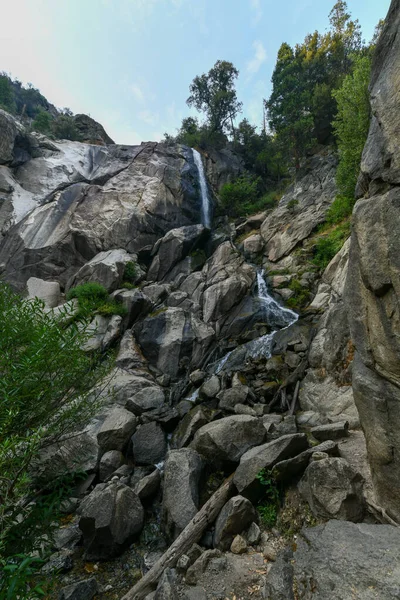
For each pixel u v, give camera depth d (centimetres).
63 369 444
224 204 2384
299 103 2105
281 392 848
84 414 538
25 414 396
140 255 1861
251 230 2012
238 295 1356
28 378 386
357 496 401
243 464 538
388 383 353
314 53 2452
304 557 322
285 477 501
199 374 1058
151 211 2050
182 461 601
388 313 337
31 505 446
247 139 3109
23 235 1786
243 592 368
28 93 4438
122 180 2241
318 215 1620
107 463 718
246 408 795
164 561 448
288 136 2214
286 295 1281
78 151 2492
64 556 512
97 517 513
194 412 852
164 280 1734
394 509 354
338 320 838
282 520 462
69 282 1603
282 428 672
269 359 982
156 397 934
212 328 1285
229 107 3123
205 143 3103
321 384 804
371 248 354
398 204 318
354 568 275
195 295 1491
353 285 410
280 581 332
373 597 244
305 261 1427
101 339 1209
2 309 437
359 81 1355
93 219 1919
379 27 2278
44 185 2123
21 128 2289
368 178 398
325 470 429
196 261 1778
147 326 1272
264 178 2894
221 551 444
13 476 327
